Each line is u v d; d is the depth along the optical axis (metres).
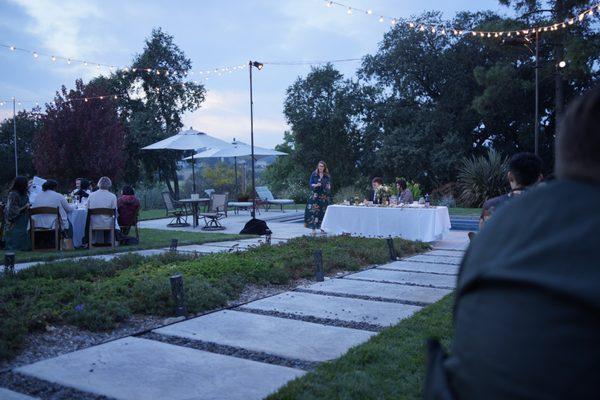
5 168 40.38
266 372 3.55
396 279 7.07
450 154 25.58
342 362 3.61
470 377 0.84
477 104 24.02
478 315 0.85
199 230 14.17
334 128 30.67
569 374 0.73
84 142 23.14
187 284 5.83
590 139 0.87
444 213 11.38
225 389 3.25
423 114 27.56
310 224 12.74
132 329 4.63
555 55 22.73
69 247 10.16
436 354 1.03
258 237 12.28
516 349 0.78
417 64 28.02
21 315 4.56
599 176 0.86
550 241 0.81
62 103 23.17
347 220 11.77
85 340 4.30
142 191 27.88
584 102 0.91
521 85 23.84
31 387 3.29
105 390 3.23
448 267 8.10
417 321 4.69
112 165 23.38
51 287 5.66
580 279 0.75
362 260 8.49
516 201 0.95
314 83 30.97
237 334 4.47
